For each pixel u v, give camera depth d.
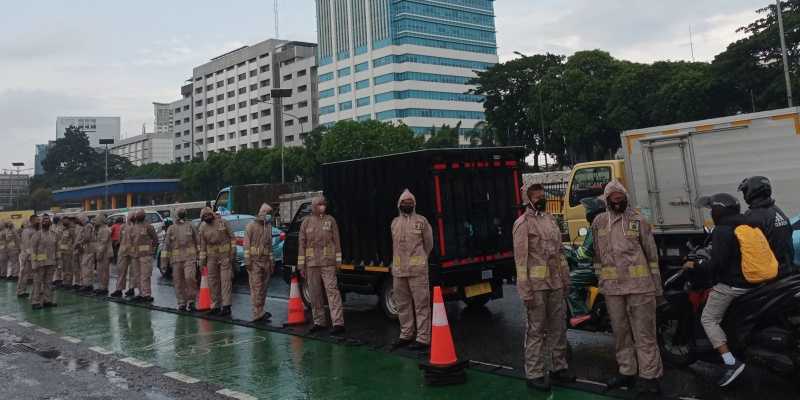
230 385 6.23
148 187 82.12
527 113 53.78
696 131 8.57
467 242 8.31
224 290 10.30
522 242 5.32
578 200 10.88
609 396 5.14
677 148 8.77
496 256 8.63
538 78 55.66
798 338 4.92
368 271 9.09
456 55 110.12
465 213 8.34
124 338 8.98
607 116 47.44
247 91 126.81
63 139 128.25
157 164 110.19
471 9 113.81
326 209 9.25
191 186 82.00
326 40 113.25
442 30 109.00
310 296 8.58
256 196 27.05
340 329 8.32
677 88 42.56
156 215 25.78
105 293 14.12
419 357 6.80
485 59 114.62
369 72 106.19
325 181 9.79
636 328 5.09
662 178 8.91
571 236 10.98
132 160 186.25
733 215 5.15
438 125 105.88
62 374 7.07
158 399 5.91
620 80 46.25
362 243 9.15
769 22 37.56
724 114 43.06
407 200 7.15
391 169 8.58
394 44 104.25
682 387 5.32
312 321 9.41
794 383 5.09
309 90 116.06
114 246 21.66
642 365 5.06
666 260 8.46
